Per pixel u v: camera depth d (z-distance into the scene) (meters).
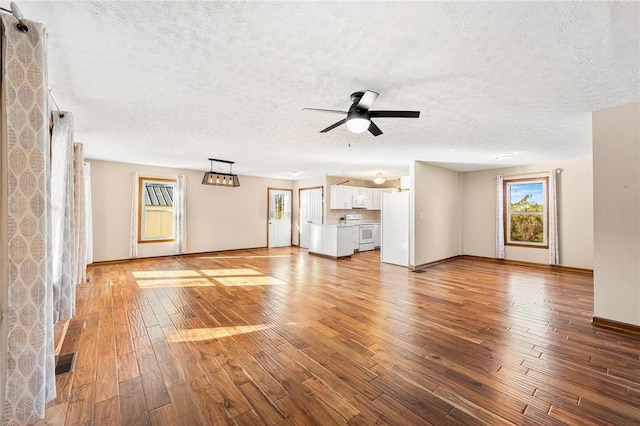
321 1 1.46
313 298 3.94
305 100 2.78
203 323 3.06
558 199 5.99
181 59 2.05
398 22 1.62
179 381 2.02
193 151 5.18
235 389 1.94
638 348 2.53
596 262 3.04
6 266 1.47
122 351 2.44
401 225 6.36
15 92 1.49
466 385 1.99
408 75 2.25
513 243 6.68
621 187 2.88
